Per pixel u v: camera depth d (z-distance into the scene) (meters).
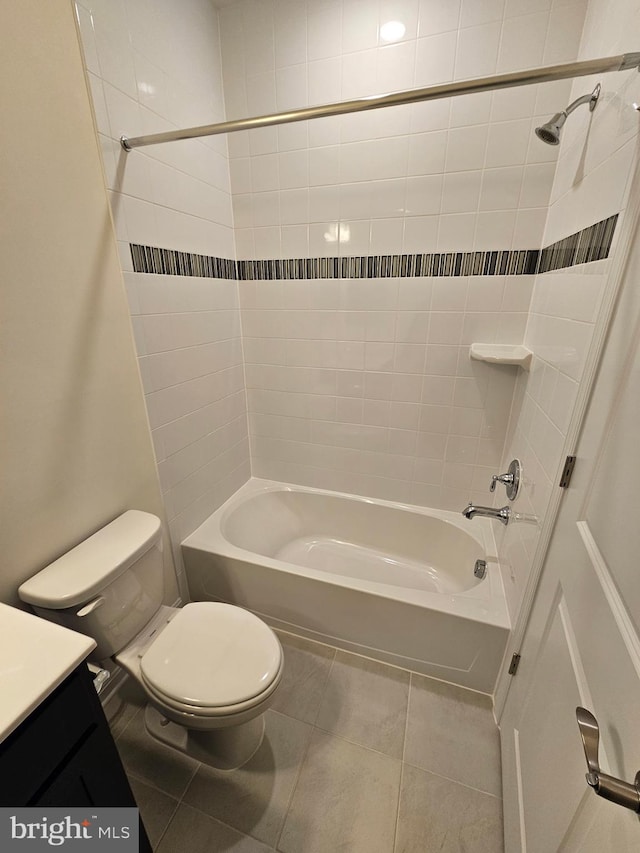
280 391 1.99
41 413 0.98
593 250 0.90
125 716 1.32
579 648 0.69
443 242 1.52
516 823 0.91
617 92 0.84
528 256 1.45
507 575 1.41
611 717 0.53
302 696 1.39
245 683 0.99
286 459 2.12
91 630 1.02
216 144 1.59
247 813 1.06
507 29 1.25
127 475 1.29
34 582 0.96
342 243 1.64
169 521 1.56
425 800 1.09
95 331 1.11
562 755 0.70
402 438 1.87
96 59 1.03
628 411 0.62
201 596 1.75
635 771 0.44
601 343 0.77
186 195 1.44
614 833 0.48
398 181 1.50
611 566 0.60
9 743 0.55
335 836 1.02
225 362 1.83
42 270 0.95
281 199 1.66
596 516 0.70
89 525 1.16
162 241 1.35
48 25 0.90
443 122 1.39
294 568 1.54
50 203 0.95
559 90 1.26
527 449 1.33
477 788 1.12
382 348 1.75
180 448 1.57
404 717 1.32
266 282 1.81
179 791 1.11
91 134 1.04
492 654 1.32
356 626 1.50
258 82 1.54
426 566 1.92
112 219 1.13
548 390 1.15
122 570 1.06
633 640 0.50
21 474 0.94
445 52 1.32
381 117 1.45
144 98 1.20
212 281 1.66
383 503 1.99
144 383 1.33
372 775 1.15
